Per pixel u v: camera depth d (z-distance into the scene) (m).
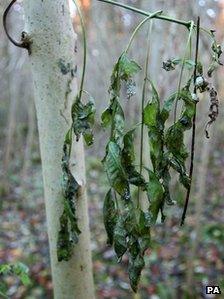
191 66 0.62
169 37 2.72
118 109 0.62
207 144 2.48
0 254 3.25
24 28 0.75
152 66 2.71
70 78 0.75
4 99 6.08
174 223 3.47
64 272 0.79
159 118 0.64
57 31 0.73
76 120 0.64
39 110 0.76
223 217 3.60
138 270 0.65
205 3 2.81
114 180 0.62
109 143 0.62
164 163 0.65
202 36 2.34
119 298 2.58
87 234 0.80
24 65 4.95
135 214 0.64
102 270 2.89
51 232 0.79
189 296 2.49
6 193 4.70
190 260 2.52
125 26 3.84
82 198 0.78
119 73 0.62
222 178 4.30
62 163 0.69
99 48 4.25
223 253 2.96
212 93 0.64
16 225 3.96
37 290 2.65
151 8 2.74
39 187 4.84
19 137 5.60
